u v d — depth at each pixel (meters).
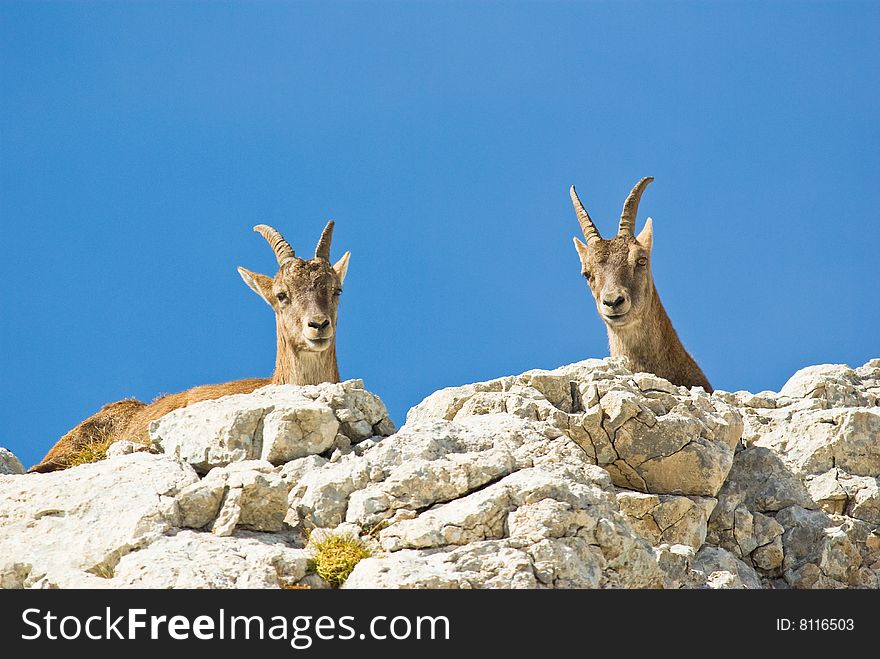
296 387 17.00
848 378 25.52
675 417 18.28
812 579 17.91
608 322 30.11
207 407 16.70
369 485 14.41
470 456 14.63
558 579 12.95
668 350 30.61
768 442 21.38
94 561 13.43
